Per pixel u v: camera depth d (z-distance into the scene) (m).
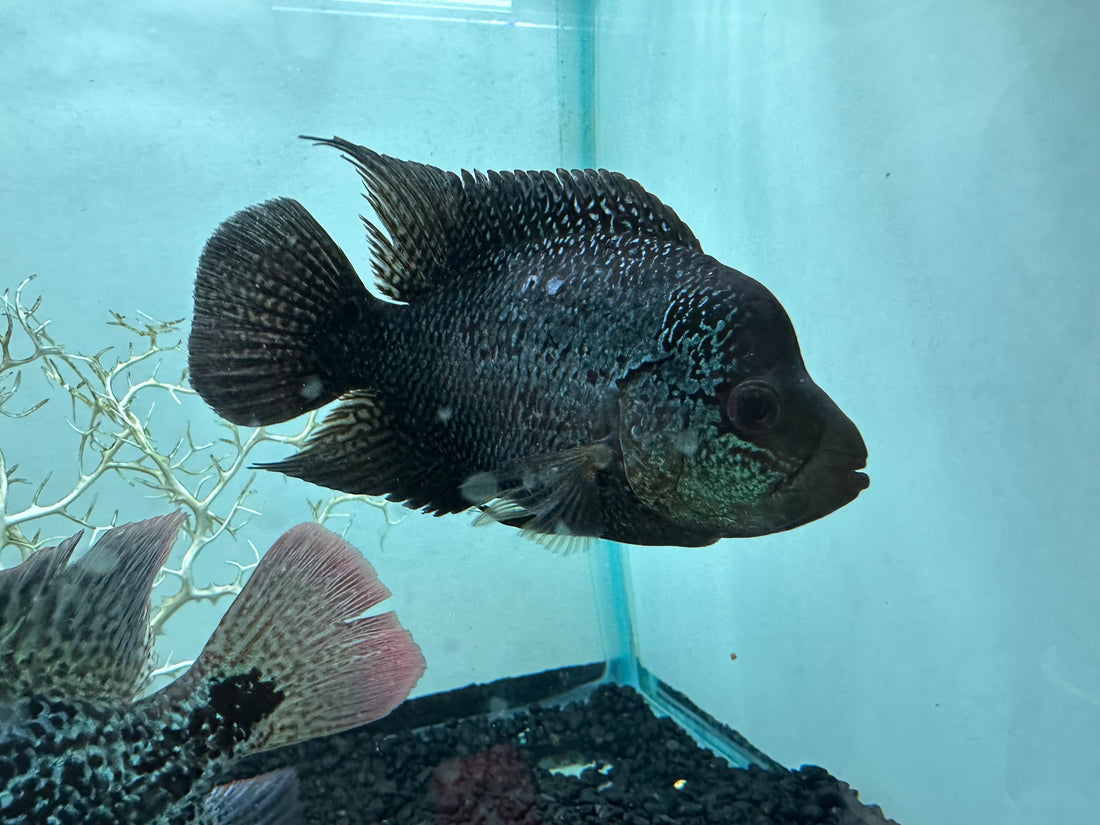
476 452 0.24
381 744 0.38
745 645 0.50
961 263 0.35
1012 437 0.34
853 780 0.42
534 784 0.37
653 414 0.23
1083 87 0.30
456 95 0.49
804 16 0.43
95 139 0.43
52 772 0.19
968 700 0.36
